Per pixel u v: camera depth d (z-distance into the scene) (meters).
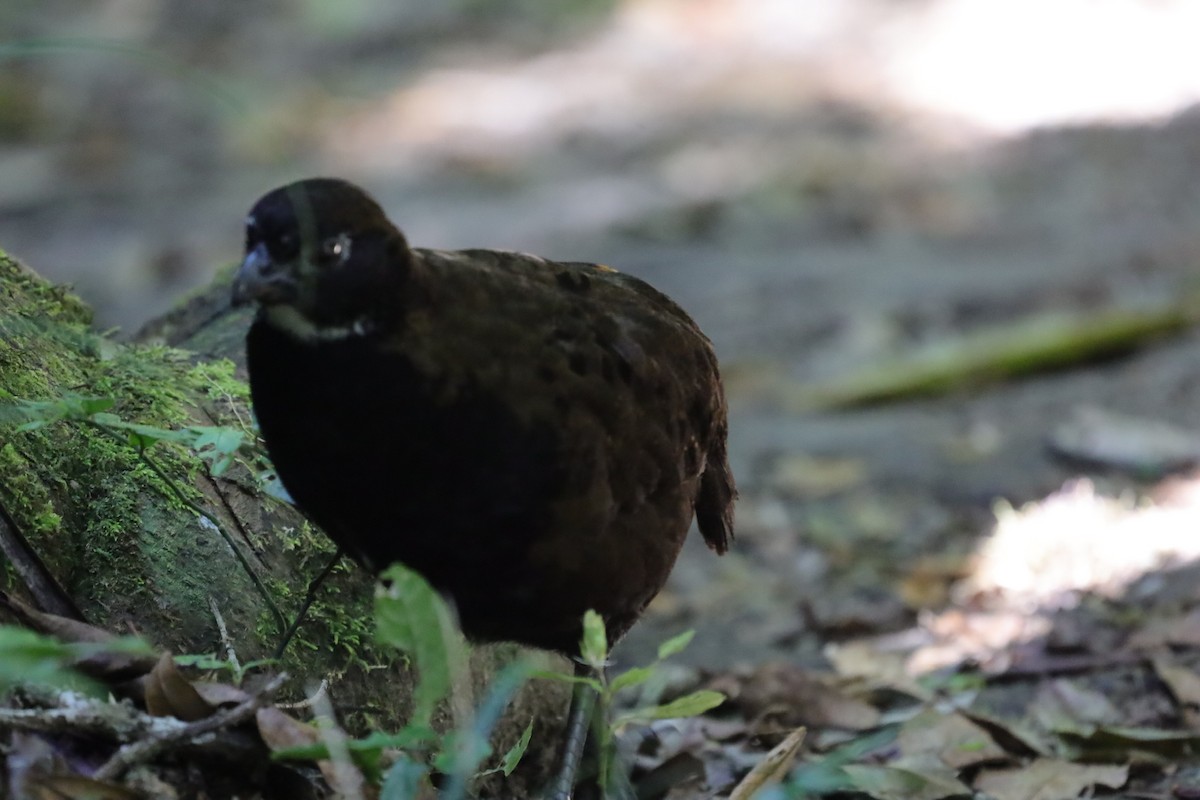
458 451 6.00
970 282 19.17
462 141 27.59
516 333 6.15
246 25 33.78
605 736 6.39
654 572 6.89
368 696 7.17
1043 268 19.48
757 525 12.88
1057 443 13.74
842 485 13.60
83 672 6.00
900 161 25.22
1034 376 15.95
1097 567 11.05
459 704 6.46
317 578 7.19
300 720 6.70
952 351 16.17
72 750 5.76
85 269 20.91
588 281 6.78
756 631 10.89
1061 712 8.75
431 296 5.99
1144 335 16.22
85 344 7.76
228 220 23.34
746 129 27.70
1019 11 33.31
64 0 34.56
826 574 11.87
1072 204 22.44
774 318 18.44
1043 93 28.61
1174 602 10.06
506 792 7.61
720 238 22.09
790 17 34.97
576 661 7.13
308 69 31.92
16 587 6.29
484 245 21.91
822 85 30.34
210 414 7.79
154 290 19.98
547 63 32.75
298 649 7.02
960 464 13.84
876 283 19.50
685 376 6.99
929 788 7.60
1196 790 7.67
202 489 7.21
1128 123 26.20
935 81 30.00
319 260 5.76
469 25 34.72
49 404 6.33
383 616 5.55
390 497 6.05
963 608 10.80
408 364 5.90
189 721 5.89
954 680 9.09
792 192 23.86
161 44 32.62
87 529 6.83
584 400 6.28
